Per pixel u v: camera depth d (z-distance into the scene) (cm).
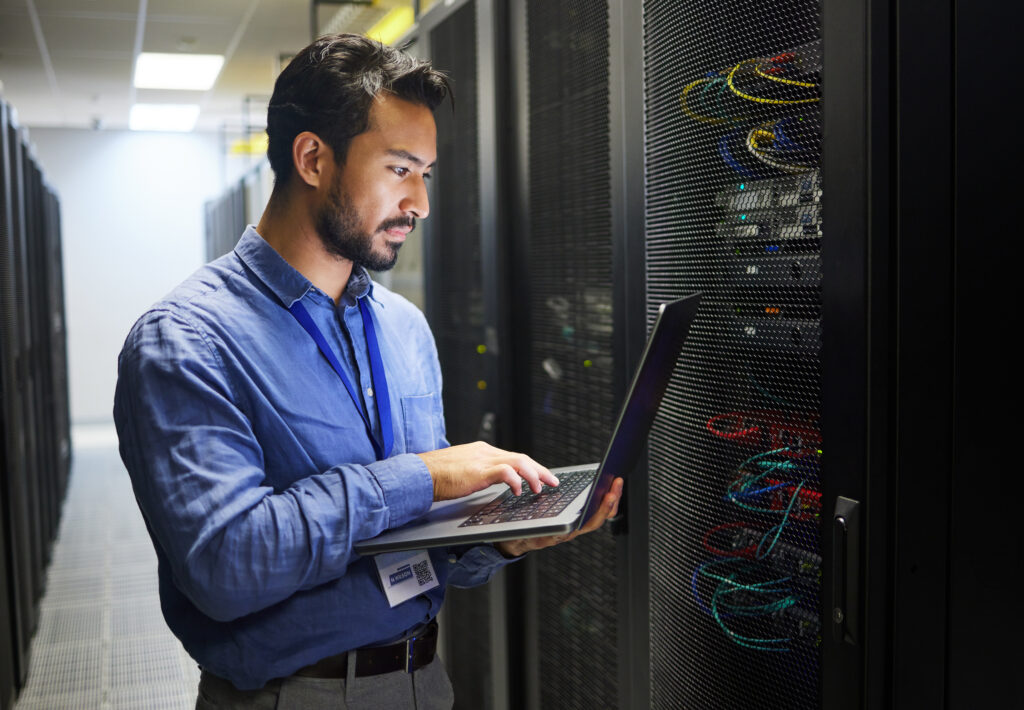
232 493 97
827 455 106
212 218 1009
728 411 126
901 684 102
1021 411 107
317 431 110
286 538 97
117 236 1074
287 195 110
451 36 238
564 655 192
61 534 544
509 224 211
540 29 189
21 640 323
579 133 174
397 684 115
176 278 1098
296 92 106
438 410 134
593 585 177
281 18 610
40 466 455
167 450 99
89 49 695
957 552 105
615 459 103
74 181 1058
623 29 152
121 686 328
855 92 99
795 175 111
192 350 103
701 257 131
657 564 149
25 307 406
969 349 103
